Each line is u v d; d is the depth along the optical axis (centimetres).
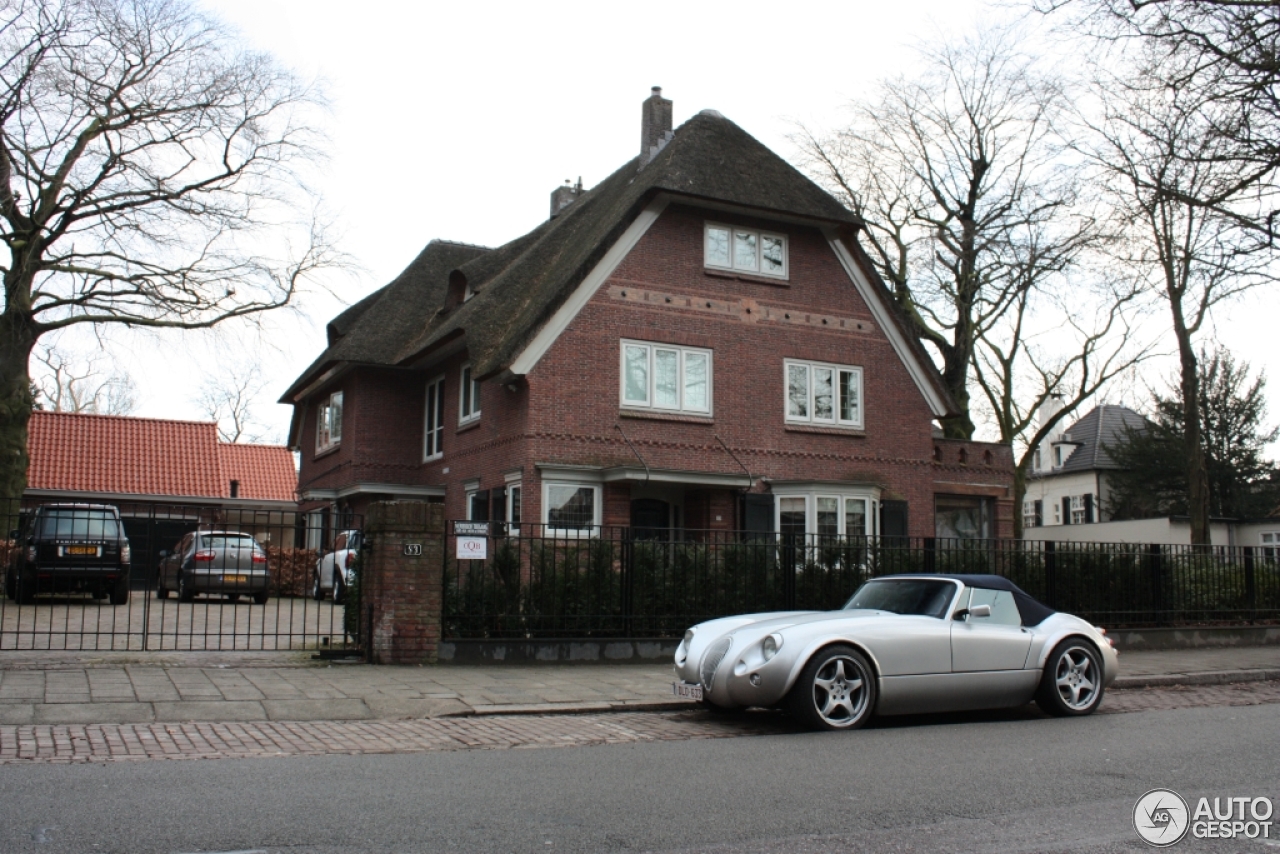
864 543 1666
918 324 3634
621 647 1438
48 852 535
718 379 2459
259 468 4178
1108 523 4403
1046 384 3806
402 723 996
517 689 1175
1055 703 1105
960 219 3559
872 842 581
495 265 2952
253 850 547
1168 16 1605
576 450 2289
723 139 2592
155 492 3525
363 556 1354
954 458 2788
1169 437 4806
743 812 645
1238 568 1948
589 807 654
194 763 775
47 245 2772
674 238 2456
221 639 1414
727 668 994
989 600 1112
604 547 1484
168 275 2822
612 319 2362
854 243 2641
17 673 1102
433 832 588
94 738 852
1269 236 1738
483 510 2436
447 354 2736
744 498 2422
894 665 1028
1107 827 621
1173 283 2753
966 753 864
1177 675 1461
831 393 2598
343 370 2961
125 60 2694
